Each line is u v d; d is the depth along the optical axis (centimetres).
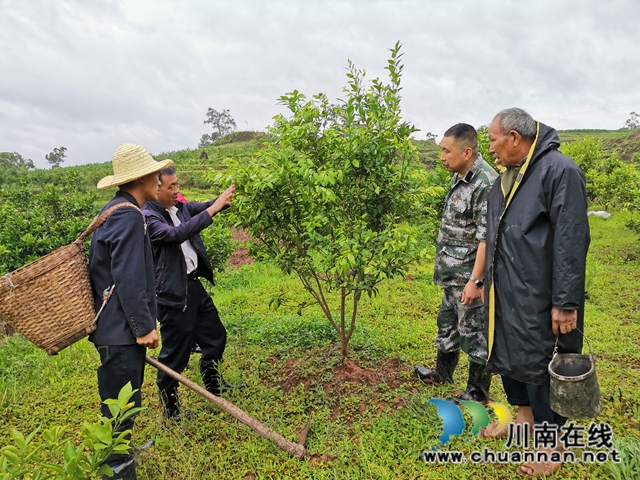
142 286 250
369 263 350
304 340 461
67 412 361
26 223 692
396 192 378
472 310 332
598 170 1702
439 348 369
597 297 590
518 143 262
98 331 251
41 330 230
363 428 315
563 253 234
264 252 386
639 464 252
